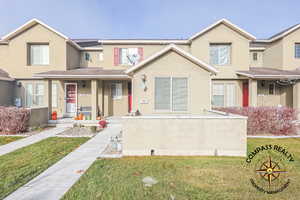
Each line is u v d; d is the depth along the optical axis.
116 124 12.76
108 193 4.23
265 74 12.94
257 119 10.12
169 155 6.77
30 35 14.88
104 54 15.87
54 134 10.24
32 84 15.28
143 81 9.47
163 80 9.51
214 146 6.74
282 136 9.62
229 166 5.76
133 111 9.41
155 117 6.77
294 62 15.32
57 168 5.66
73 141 8.79
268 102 15.62
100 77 12.75
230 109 10.96
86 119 13.29
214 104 15.15
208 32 14.72
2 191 4.33
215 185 4.59
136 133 6.80
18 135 9.98
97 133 10.44
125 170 5.49
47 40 14.86
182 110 9.48
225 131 6.73
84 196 4.11
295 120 10.23
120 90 15.30
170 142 6.78
